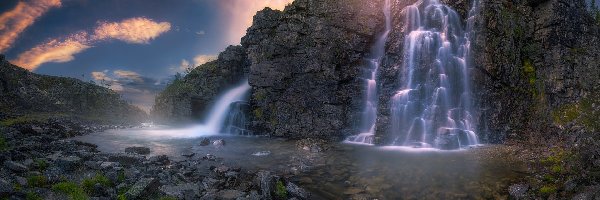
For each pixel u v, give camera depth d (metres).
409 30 28.61
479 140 24.75
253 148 23.67
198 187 13.61
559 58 26.27
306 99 29.95
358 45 29.88
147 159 18.25
